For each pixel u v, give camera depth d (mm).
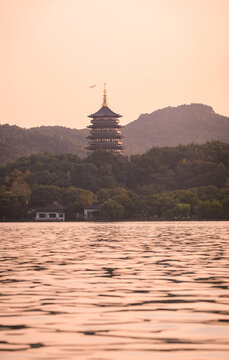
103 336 29469
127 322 32531
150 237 122125
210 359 25422
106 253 78188
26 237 126875
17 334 29906
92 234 140375
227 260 66688
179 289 44125
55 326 31641
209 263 63375
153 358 25656
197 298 40031
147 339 28828
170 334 29766
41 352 26594
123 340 28672
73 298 40312
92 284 47000
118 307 36875
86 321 32844
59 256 73688
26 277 51688
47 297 40719
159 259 68500
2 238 122500
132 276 52188
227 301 38781
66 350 26953
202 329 30781
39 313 35062
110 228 183625
